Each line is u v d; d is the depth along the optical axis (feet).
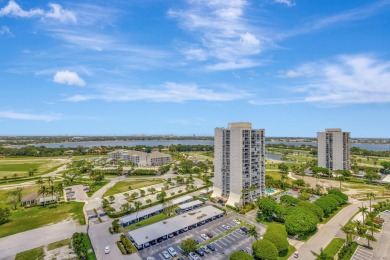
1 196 532.32
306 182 648.79
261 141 495.00
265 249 260.62
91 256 279.08
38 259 273.95
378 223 372.79
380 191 566.36
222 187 497.05
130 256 279.69
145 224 373.81
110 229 349.41
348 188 596.29
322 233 341.62
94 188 595.06
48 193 519.19
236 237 328.08
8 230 354.13
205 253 287.07
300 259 273.13
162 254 283.59
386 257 280.31
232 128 468.75
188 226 351.87
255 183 479.41
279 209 379.76
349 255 279.49
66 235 335.88
